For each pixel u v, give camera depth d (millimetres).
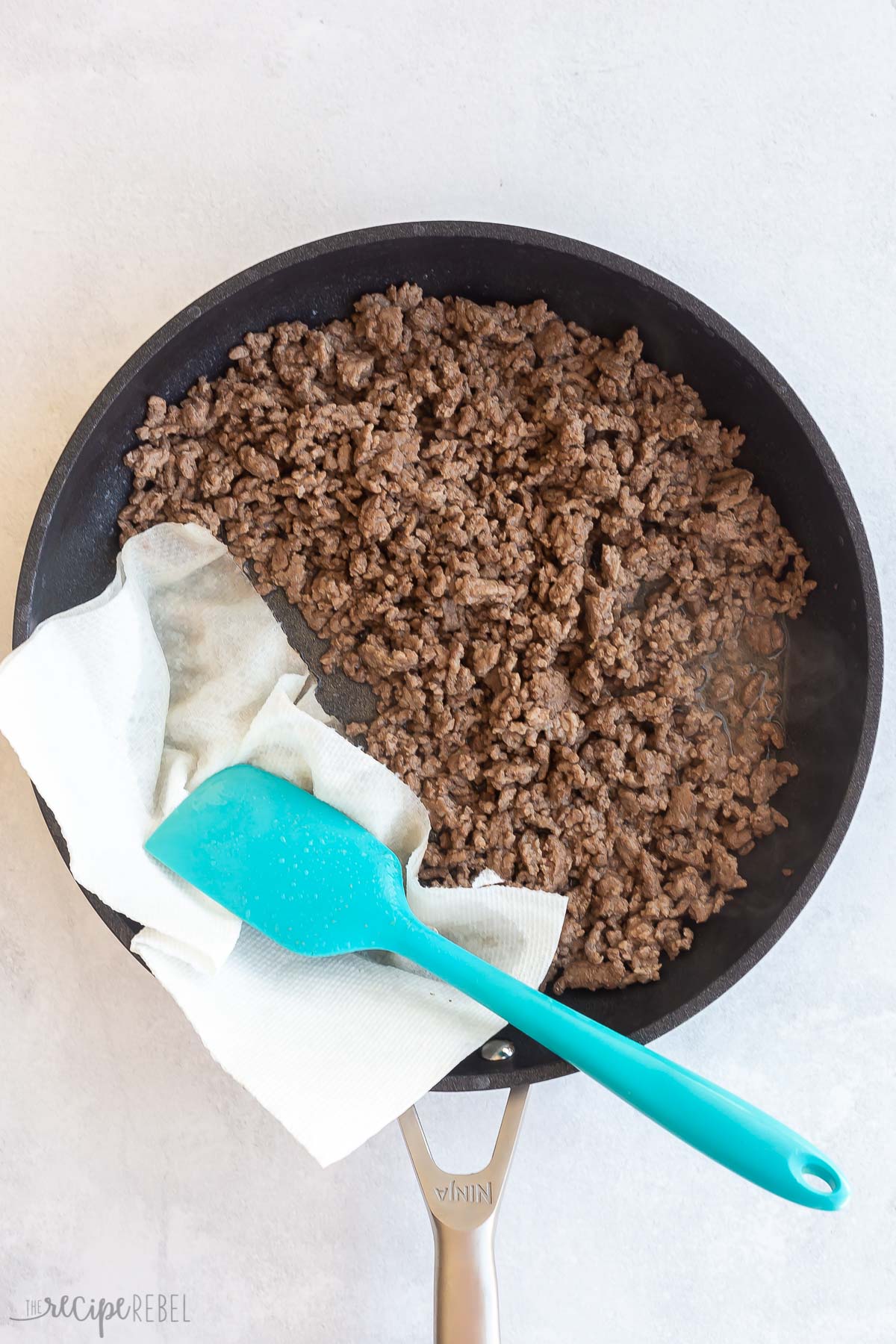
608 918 696
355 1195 735
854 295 729
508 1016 624
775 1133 587
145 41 719
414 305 697
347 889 649
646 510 702
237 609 698
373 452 689
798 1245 737
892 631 729
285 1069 651
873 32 729
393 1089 651
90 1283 732
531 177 726
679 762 700
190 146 720
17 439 716
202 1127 732
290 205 722
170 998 730
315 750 671
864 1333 735
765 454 703
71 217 717
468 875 691
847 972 732
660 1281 737
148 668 675
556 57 727
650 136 728
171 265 719
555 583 691
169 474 695
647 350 706
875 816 732
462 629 696
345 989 671
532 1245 736
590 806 698
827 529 688
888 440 729
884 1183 733
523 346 702
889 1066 732
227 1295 733
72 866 642
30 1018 728
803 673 708
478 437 696
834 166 729
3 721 632
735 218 728
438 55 725
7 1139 729
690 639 708
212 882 656
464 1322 637
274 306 689
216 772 680
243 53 721
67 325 717
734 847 703
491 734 693
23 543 716
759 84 729
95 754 656
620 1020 692
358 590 698
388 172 725
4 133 715
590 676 694
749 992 732
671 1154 737
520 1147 736
